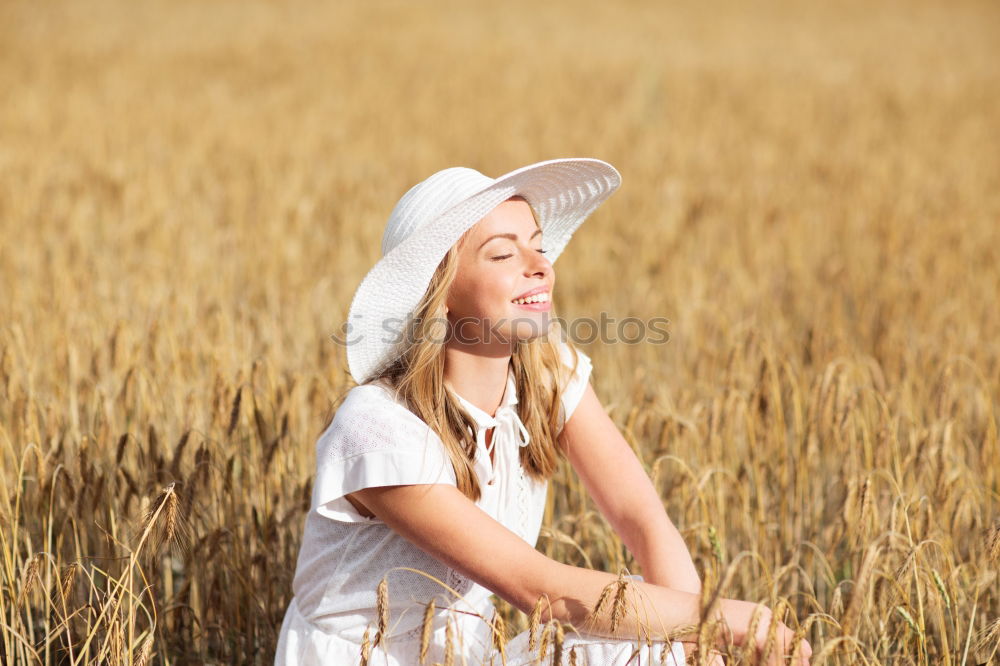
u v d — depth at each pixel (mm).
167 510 2303
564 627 1997
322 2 34062
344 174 9922
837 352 4664
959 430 3717
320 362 4215
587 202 2461
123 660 2281
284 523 3064
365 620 2133
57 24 26594
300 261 6488
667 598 2004
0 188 8602
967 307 5816
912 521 2926
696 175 10578
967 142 13219
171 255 6688
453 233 2021
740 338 4715
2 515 2867
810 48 26016
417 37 25891
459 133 13156
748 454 3598
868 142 13109
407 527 2016
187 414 3891
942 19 34750
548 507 3227
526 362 2283
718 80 19609
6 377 3752
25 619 3043
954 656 2549
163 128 13055
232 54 22109
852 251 7336
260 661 3023
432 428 2064
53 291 5594
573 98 16844
